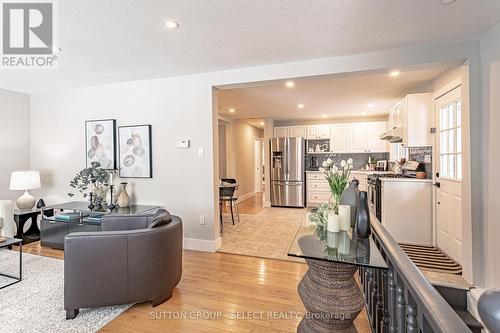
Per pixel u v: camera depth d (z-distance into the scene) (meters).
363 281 2.30
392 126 5.02
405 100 3.77
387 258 1.29
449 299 2.43
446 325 0.64
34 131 4.36
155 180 3.69
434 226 3.50
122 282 2.05
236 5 1.85
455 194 2.99
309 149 7.03
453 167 3.07
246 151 8.16
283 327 1.92
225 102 4.97
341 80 3.62
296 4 1.84
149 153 3.67
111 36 2.31
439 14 1.97
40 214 4.08
